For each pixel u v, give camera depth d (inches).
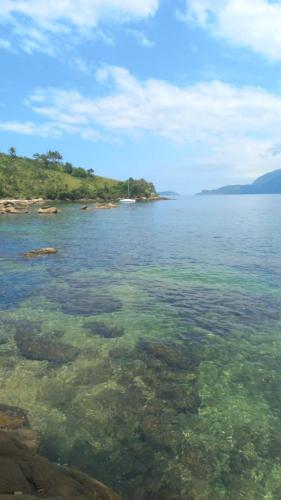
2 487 226.7
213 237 2148.1
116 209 5467.5
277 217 3754.9
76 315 802.2
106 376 535.8
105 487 300.5
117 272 1219.2
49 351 613.0
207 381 527.5
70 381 520.1
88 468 358.0
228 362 587.5
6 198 6141.7
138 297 938.1
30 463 279.6
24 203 5679.1
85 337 680.4
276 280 1103.6
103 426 421.7
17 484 237.3
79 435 405.7
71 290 997.8
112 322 761.0
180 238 2107.5
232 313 818.8
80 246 1788.9
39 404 462.0
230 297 936.3
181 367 568.7
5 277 1138.0
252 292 979.3
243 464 368.8
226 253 1583.4
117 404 465.4
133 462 367.9
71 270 1243.8
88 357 597.9
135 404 466.3
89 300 909.8
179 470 359.3
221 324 753.6
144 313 818.2
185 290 1002.1
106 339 673.0
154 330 719.1
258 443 399.2
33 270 1238.3
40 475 266.8
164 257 1496.1
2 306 858.1
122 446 390.3
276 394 496.7
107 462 367.6
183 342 663.8
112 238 2100.1
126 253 1592.0
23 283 1066.7
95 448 386.3
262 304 879.1
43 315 799.1
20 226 2763.3
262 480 350.0
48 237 2121.1
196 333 706.8
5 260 1407.5
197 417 442.0
